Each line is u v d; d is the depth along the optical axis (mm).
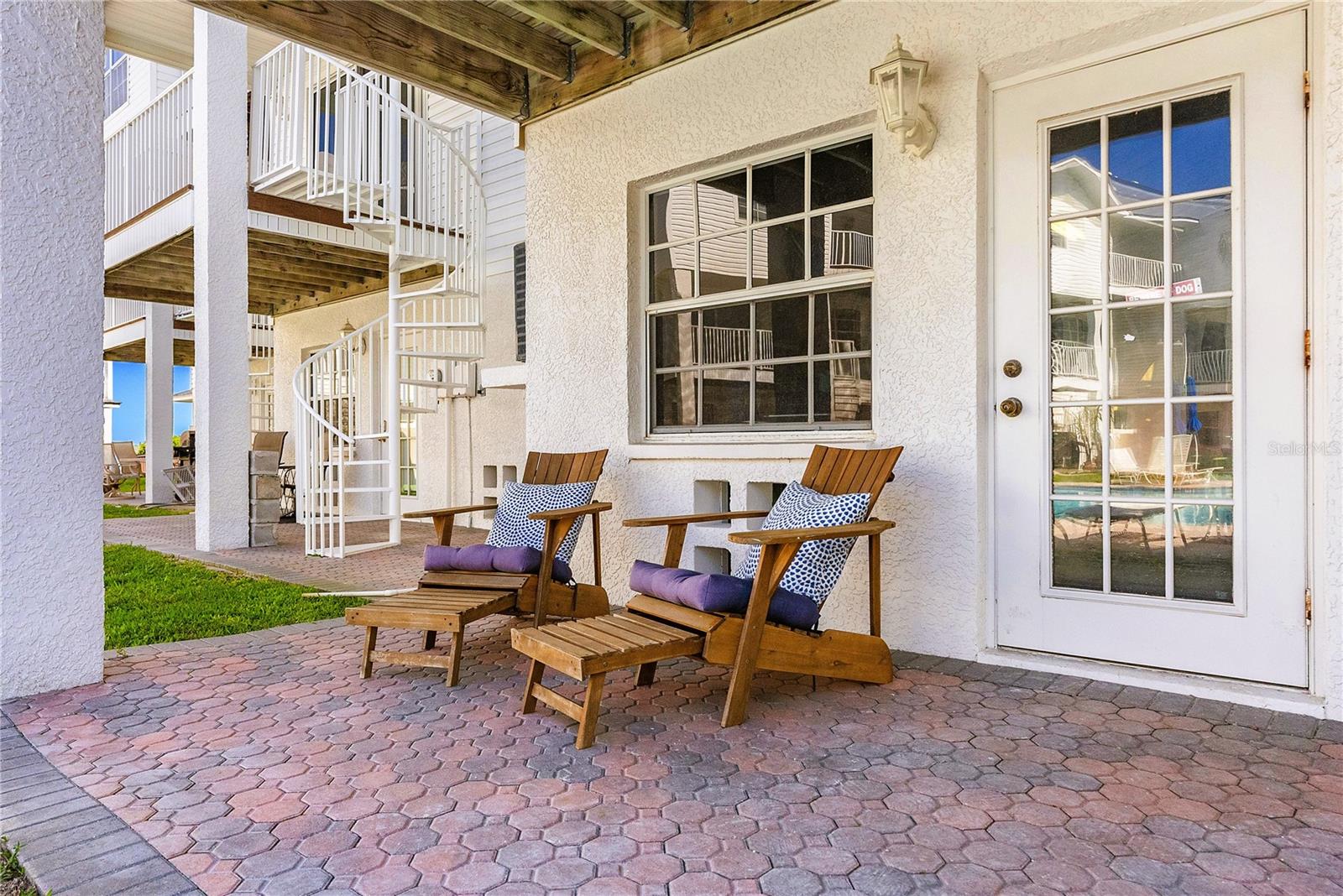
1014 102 3334
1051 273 3273
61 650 3152
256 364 13016
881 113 3408
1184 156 2973
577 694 3105
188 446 15234
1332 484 2619
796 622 2902
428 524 9195
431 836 1960
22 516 3059
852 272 3828
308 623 4379
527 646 2738
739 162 4246
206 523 7270
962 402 3371
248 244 8117
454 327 7105
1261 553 2805
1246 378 2828
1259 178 2805
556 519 3619
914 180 3508
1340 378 2602
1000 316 3379
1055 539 3275
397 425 7055
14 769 2396
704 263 4473
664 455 4438
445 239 6938
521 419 8164
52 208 3109
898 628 3561
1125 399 3100
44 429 3113
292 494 10336
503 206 8281
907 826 1985
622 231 4668
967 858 1829
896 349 3578
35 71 3055
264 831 1995
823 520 3135
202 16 6922
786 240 4098
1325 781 2182
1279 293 2766
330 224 8000
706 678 3305
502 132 8258
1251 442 2824
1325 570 2650
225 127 7109
